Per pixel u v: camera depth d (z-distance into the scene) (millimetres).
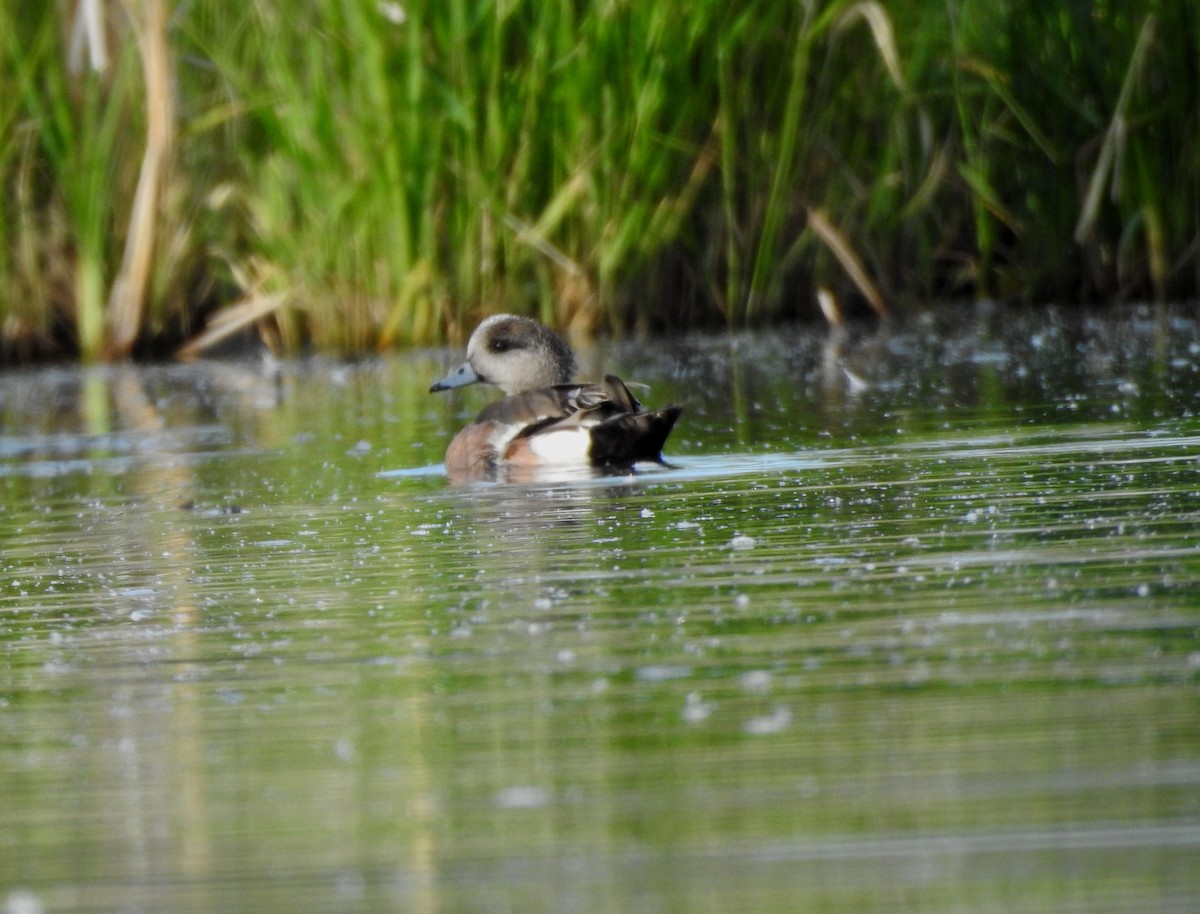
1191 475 10531
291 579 9148
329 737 6180
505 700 6492
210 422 17734
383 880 4887
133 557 10258
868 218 22969
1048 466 11312
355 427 16672
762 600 7844
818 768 5504
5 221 22969
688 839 5016
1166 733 5566
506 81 21312
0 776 5992
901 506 10141
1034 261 23672
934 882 4605
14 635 8188
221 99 22625
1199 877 4512
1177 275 23375
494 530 10219
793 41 21859
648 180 21641
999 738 5645
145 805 5609
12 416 19078
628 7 20984
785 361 19641
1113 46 22516
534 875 4848
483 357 15203
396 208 22047
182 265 23625
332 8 21250
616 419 12516
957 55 22125
